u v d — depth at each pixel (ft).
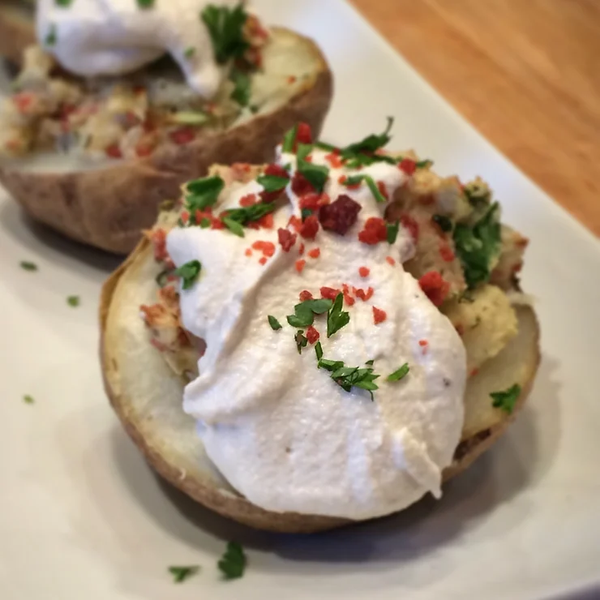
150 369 0.48
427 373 0.43
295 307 0.43
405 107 0.76
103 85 0.67
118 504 0.47
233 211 0.47
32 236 0.69
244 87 0.68
